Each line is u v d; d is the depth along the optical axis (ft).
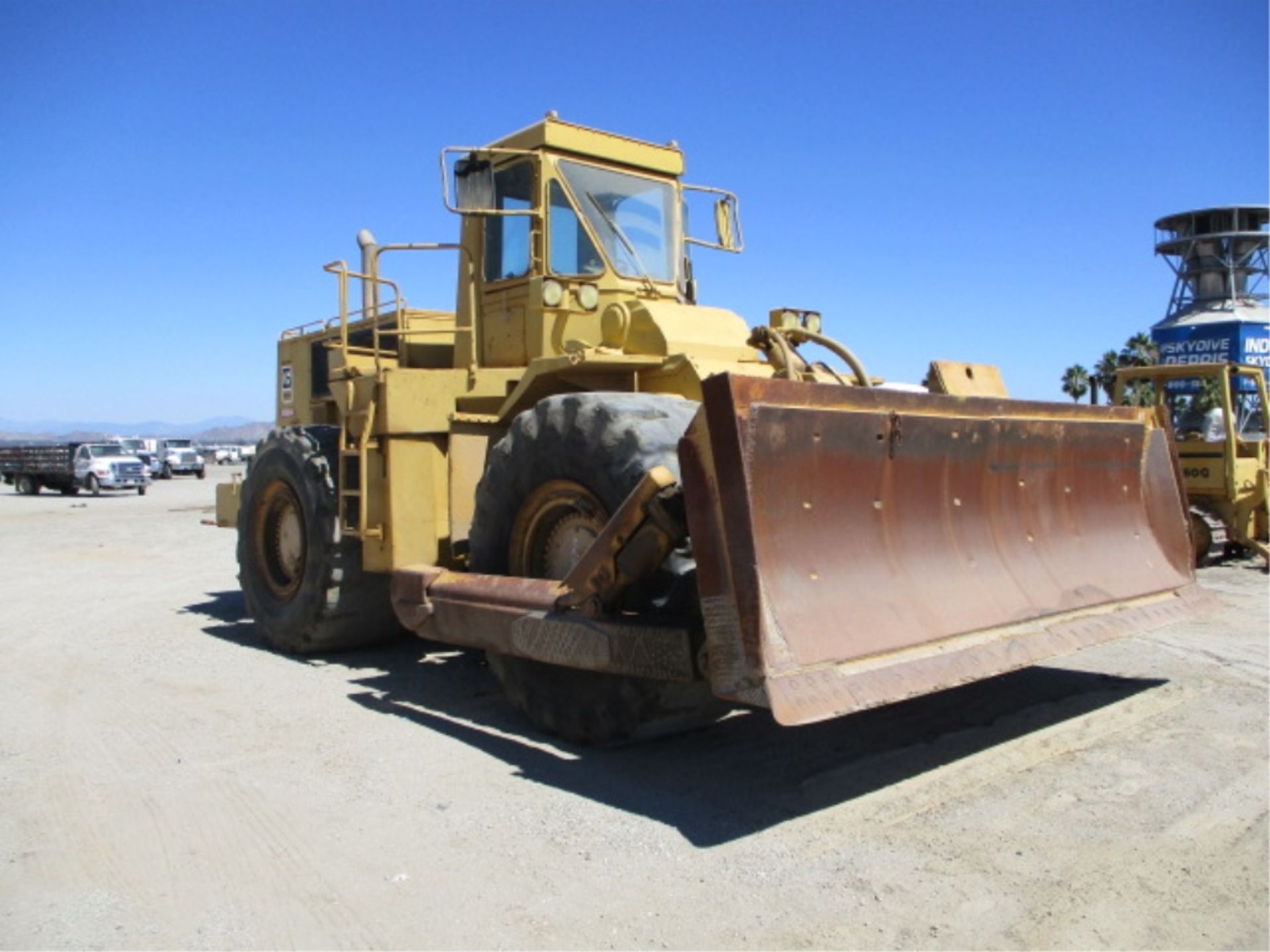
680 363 18.47
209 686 21.16
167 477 157.17
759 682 12.09
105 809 14.07
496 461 17.98
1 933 10.67
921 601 14.75
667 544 14.20
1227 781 14.80
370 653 24.54
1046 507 17.85
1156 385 44.52
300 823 13.52
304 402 32.68
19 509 84.58
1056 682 20.61
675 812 13.74
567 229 21.56
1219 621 27.61
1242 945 10.28
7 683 21.38
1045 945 10.27
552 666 16.96
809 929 10.59
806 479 13.83
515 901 11.28
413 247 21.42
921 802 14.03
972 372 21.21
